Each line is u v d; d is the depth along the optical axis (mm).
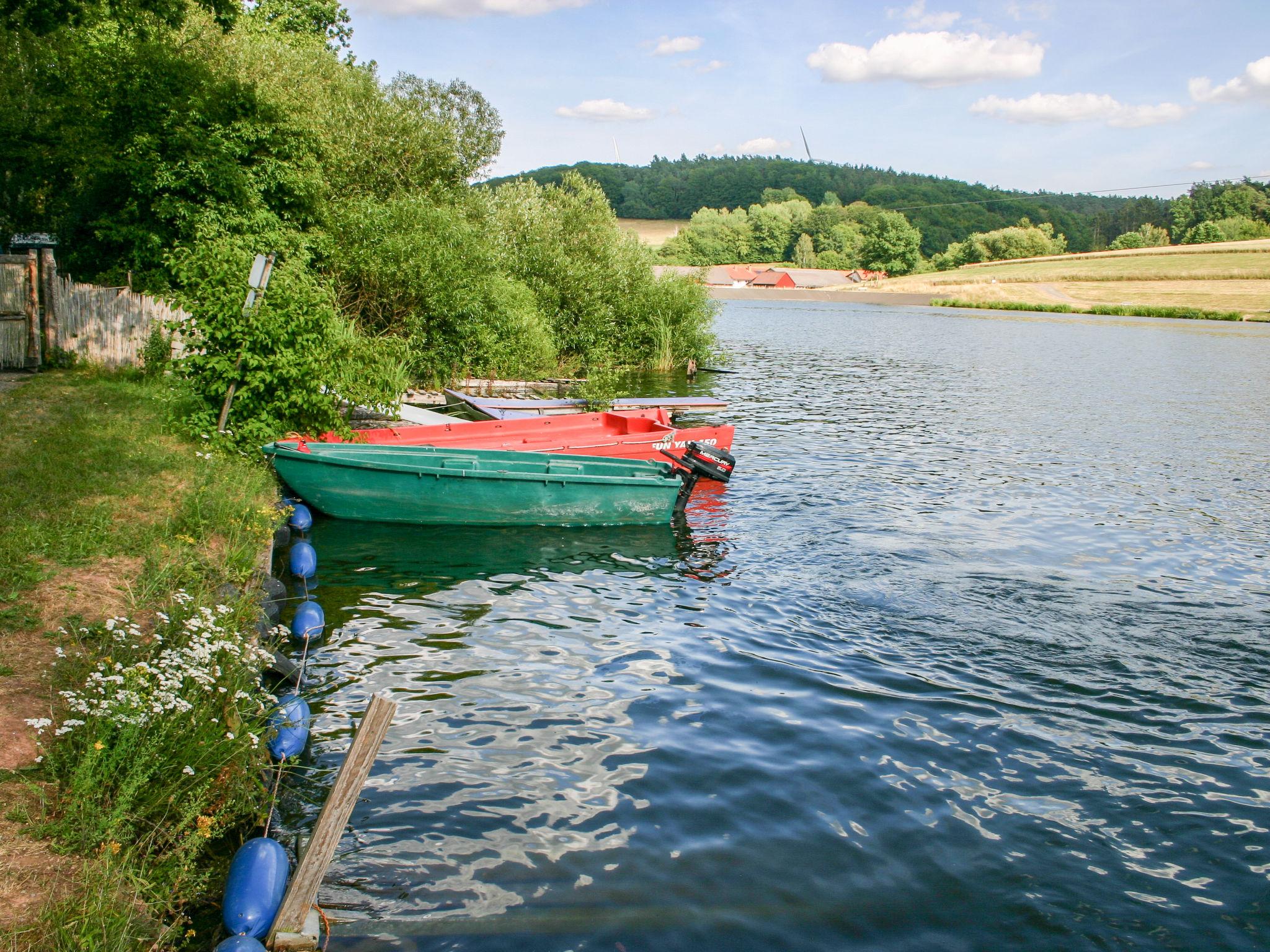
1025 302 97938
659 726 7230
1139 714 7785
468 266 24656
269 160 20328
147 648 5996
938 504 14930
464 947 4668
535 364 26688
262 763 5789
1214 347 52219
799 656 8727
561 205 32438
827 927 5004
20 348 16484
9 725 5078
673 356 33156
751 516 13820
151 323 16016
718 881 5348
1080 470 18109
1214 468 18656
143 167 18359
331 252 21516
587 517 12828
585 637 8969
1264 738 7445
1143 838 6039
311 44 35469
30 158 18562
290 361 12797
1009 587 10867
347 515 12422
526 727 7094
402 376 19469
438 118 32219
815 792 6375
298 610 8672
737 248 178000
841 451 19391
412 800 6008
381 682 7715
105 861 4254
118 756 4781
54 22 18156
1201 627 9750
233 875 4672
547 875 5309
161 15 20062
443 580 10430
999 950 4902
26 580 6902
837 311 93188
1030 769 6852
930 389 31594
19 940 3738
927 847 5809
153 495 9586
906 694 8000
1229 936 5109
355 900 4977
